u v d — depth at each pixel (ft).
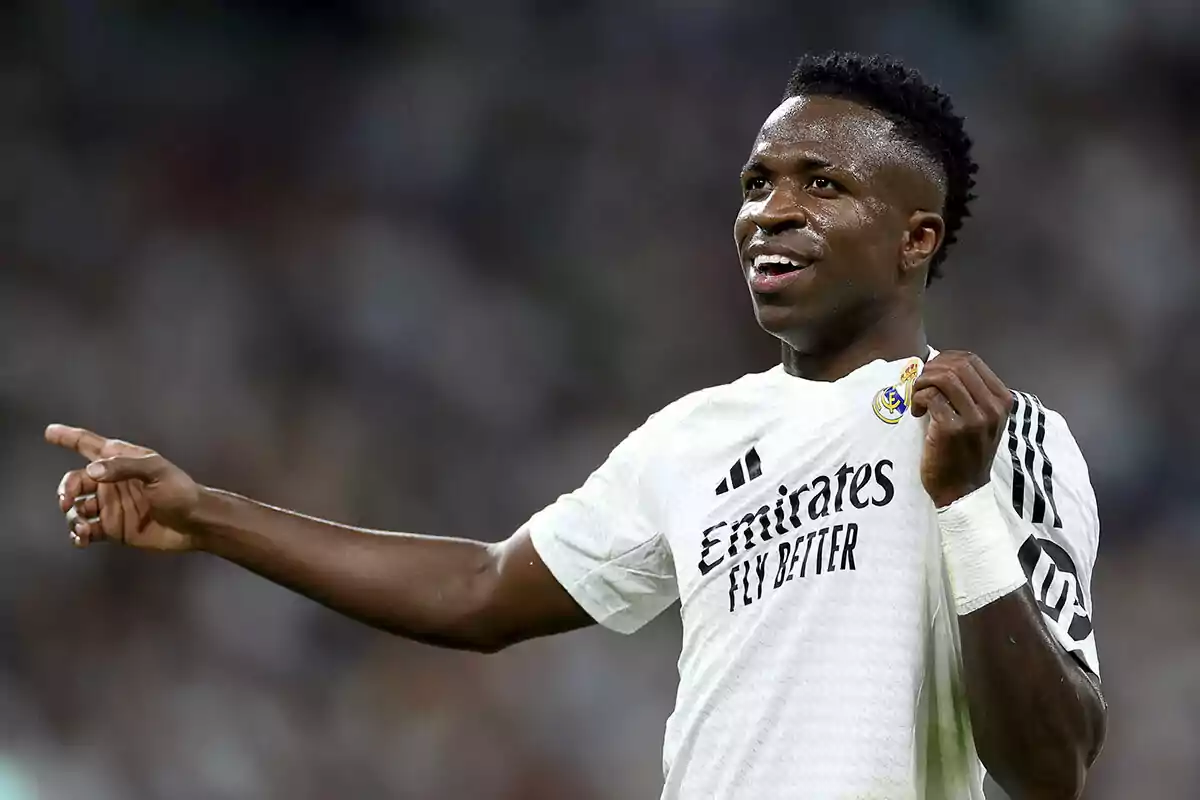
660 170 204.44
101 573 148.15
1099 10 216.95
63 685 142.51
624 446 39.19
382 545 41.37
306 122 196.13
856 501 34.27
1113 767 160.15
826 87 36.42
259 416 172.04
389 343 182.39
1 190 177.37
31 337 167.02
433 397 181.37
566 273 196.44
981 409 31.45
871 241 35.27
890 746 32.63
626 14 212.23
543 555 39.58
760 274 35.76
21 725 139.85
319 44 201.67
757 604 34.42
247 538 41.09
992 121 209.36
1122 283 201.57
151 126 188.85
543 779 146.30
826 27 213.46
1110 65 215.31
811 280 35.22
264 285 182.29
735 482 35.96
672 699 151.43
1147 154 211.00
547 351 189.57
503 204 199.21
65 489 40.60
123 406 166.91
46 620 145.07
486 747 146.72
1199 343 198.90
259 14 199.82
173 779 140.97
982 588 31.50
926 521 33.78
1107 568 177.06
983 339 195.93
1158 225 205.98
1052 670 31.30
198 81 193.36
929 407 31.86
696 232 201.36
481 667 150.00
